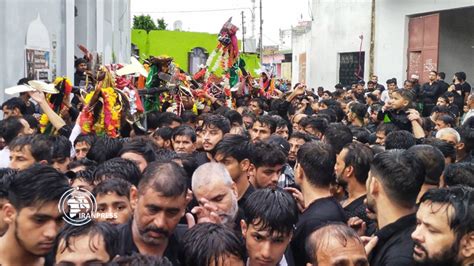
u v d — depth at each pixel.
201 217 3.83
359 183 4.55
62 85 8.38
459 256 2.86
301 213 4.43
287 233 3.39
